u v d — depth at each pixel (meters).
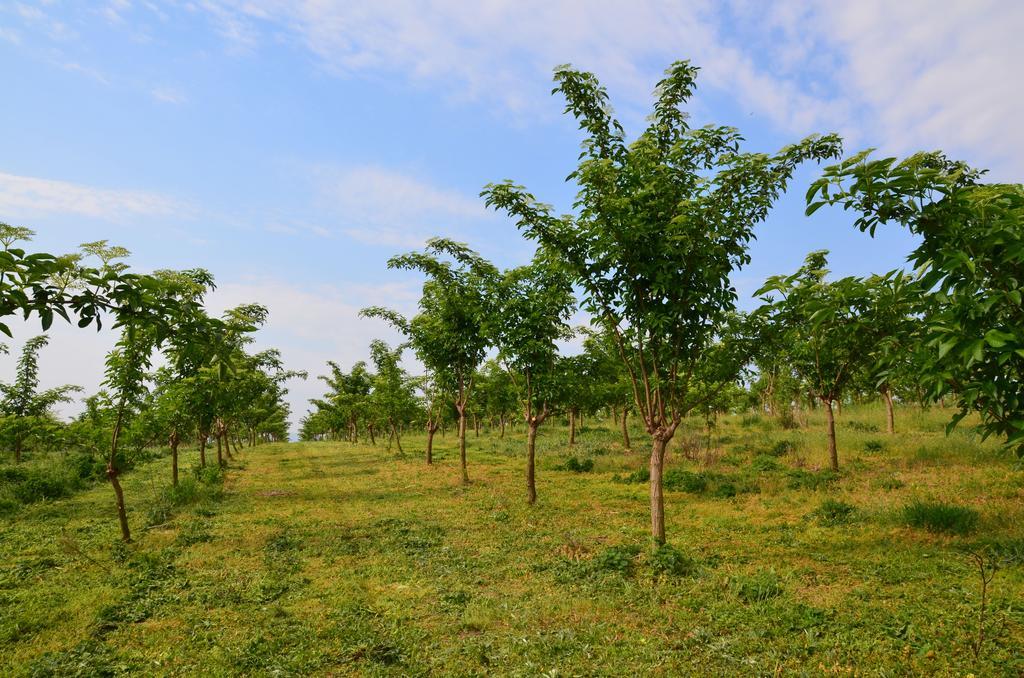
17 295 2.96
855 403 31.02
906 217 3.31
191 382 14.48
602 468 18.41
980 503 9.73
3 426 18.70
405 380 28.91
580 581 7.27
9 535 10.34
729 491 12.98
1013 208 3.05
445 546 9.30
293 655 5.31
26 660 5.24
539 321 13.30
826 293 4.08
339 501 14.34
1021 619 5.19
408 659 5.23
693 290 8.29
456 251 15.06
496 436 38.47
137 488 16.86
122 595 6.98
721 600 6.32
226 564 8.45
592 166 7.45
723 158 7.70
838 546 8.20
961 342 3.02
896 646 4.90
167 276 8.21
